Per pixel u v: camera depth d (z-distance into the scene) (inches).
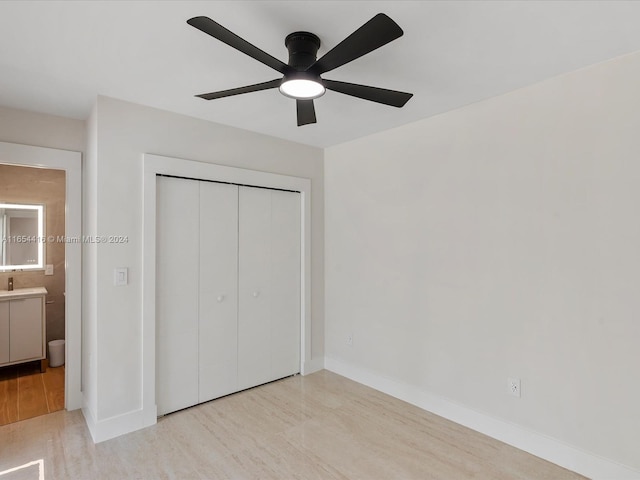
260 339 128.6
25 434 96.3
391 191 122.3
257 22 63.4
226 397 119.0
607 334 77.6
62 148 109.5
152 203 101.3
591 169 80.0
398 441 94.1
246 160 123.1
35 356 144.8
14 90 91.0
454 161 104.9
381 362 125.3
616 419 76.2
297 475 80.4
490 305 96.8
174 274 107.6
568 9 59.6
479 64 78.9
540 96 87.7
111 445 91.0
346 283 138.4
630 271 74.9
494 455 87.9
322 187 147.3
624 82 75.5
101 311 93.4
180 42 69.9
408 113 108.0
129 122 98.4
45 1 57.3
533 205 89.0
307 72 63.2
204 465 83.5
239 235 122.4
